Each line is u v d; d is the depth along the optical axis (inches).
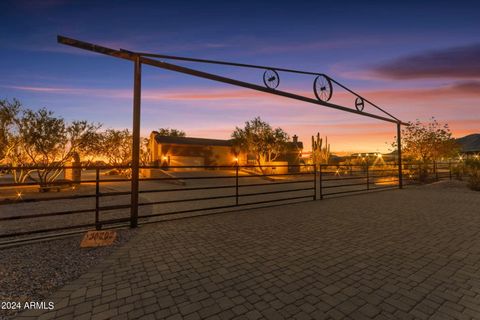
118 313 97.4
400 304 103.0
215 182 822.5
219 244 177.9
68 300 106.2
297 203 350.3
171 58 226.1
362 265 141.6
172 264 143.5
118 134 1069.1
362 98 421.7
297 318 94.3
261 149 1120.2
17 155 527.8
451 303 103.5
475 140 1747.0
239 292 113.1
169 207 338.0
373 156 1174.3
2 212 302.8
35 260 148.3
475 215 265.1
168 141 1305.4
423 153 780.0
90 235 177.2
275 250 165.8
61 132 543.2
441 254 157.2
